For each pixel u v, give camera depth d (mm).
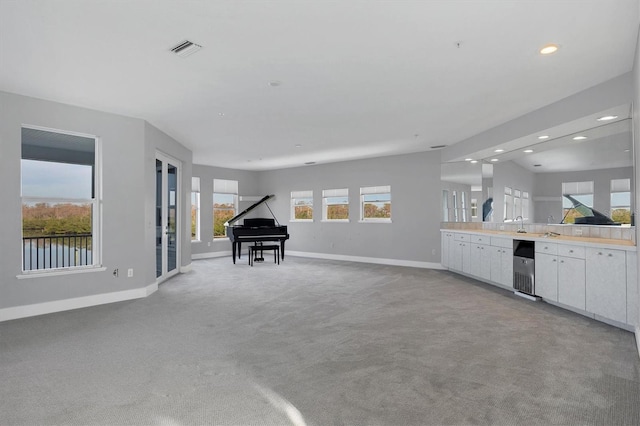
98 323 3904
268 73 3561
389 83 3848
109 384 2496
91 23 2607
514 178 6078
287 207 10531
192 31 2736
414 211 8078
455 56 3207
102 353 3053
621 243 3793
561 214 5082
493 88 4004
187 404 2232
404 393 2344
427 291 5500
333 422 2025
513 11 2496
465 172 7320
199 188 9734
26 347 3189
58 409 2174
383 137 6453
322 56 3188
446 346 3180
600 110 3865
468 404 2203
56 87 3928
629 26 2703
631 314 3461
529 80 3775
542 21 2631
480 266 6129
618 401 2232
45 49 3023
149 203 5406
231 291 5523
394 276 6820
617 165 4246
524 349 3098
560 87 3986
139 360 2908
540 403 2211
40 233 4477
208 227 9914
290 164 9844
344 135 6289
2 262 4008
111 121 4887
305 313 4281
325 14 2506
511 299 4965
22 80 3721
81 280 4594
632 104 3572
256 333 3566
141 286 5145
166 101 4410
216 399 2289
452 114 5020
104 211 4805
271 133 6137
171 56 3168
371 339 3371
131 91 4062
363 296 5164
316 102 4480
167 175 6449
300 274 7074
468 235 6496
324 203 9773
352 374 2633
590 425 1986
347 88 3994
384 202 8672
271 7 2412
